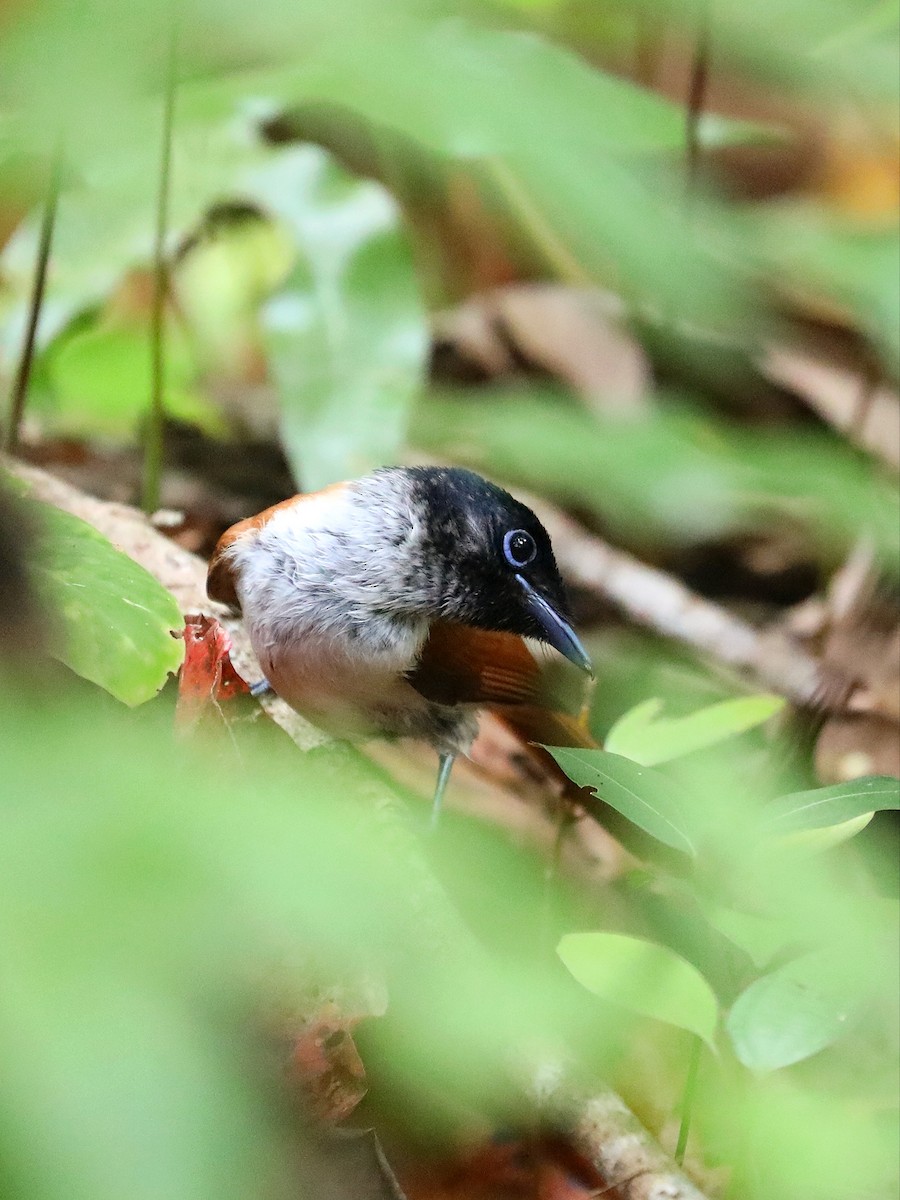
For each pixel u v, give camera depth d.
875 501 2.91
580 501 2.99
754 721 2.86
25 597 1.64
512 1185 2.84
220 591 2.92
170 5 1.61
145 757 1.29
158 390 2.96
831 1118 2.82
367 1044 2.83
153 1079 1.11
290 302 2.95
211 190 2.96
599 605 2.98
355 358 2.95
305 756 2.88
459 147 2.83
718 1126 2.86
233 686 2.86
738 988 2.86
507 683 2.92
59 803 1.19
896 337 2.88
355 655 2.91
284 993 2.82
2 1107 1.06
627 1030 2.86
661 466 2.91
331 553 2.91
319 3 1.76
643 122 2.82
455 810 2.93
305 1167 2.83
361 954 1.60
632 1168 2.84
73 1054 1.09
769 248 2.89
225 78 2.91
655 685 2.97
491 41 2.82
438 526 2.91
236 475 3.00
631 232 2.84
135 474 3.00
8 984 1.09
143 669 2.52
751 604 2.99
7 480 1.96
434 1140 2.84
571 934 2.83
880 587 2.96
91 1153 1.06
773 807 2.82
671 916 2.89
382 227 2.95
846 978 2.77
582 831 2.93
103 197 2.96
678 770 2.86
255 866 1.26
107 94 1.57
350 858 1.36
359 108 2.84
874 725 2.95
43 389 2.98
